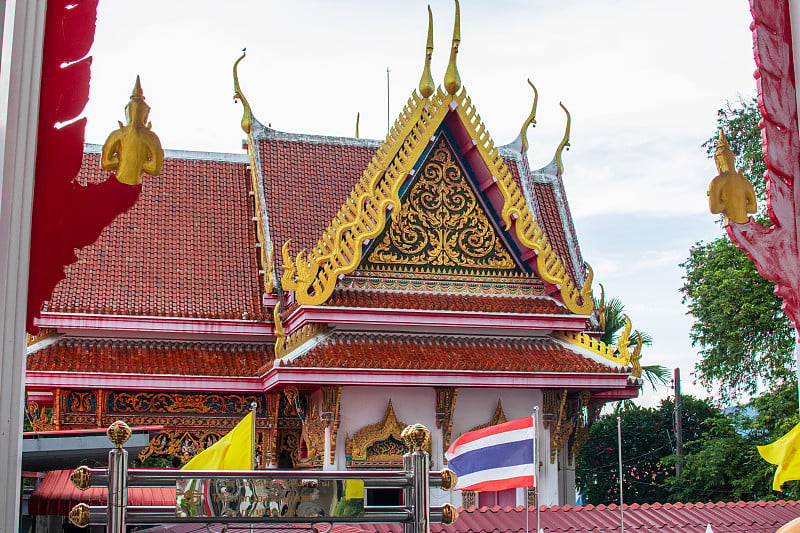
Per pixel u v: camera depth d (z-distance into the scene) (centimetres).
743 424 3356
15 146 572
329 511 682
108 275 2602
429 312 2269
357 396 2270
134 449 1558
